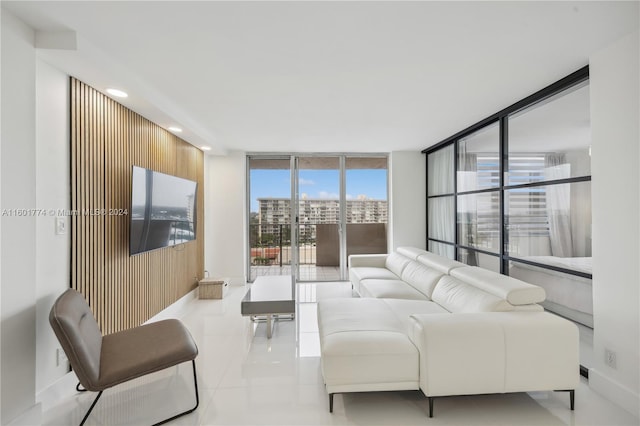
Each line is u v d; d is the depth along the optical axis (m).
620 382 2.02
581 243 2.45
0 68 1.67
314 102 3.12
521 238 3.15
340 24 1.81
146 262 3.30
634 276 1.93
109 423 1.88
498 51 2.13
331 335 2.14
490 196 3.72
